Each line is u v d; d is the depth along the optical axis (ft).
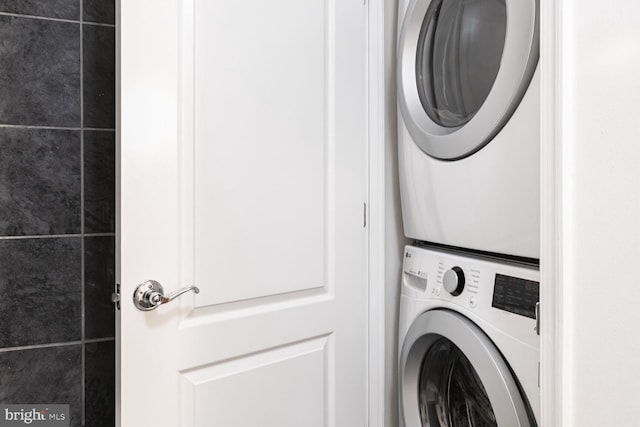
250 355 3.65
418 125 3.90
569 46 2.03
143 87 3.04
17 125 3.78
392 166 4.61
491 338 3.13
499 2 3.21
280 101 3.75
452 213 3.57
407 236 4.27
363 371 4.43
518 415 2.87
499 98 3.01
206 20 3.32
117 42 3.00
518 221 2.95
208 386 3.38
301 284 3.93
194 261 3.28
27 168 3.82
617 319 1.83
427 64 3.99
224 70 3.42
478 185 3.28
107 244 4.07
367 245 4.49
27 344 3.82
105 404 4.06
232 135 3.47
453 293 3.49
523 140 2.89
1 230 3.75
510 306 3.00
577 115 2.00
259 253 3.64
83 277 3.99
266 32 3.65
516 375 2.94
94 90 4.01
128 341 2.99
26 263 3.82
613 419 1.84
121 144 2.96
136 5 3.01
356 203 4.34
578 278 1.99
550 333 2.12
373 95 4.47
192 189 3.26
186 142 3.23
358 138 4.34
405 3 4.13
